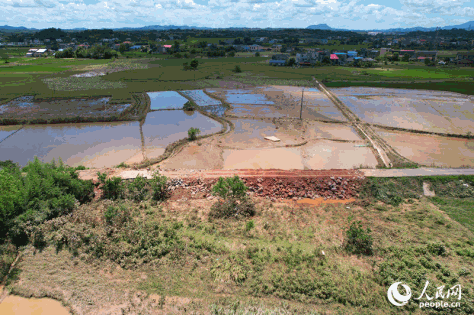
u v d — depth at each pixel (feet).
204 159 91.86
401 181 75.10
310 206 64.69
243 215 59.41
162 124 129.18
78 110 146.30
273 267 43.50
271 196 69.46
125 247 46.85
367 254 47.16
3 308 36.99
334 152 99.45
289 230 54.44
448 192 71.92
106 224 53.21
